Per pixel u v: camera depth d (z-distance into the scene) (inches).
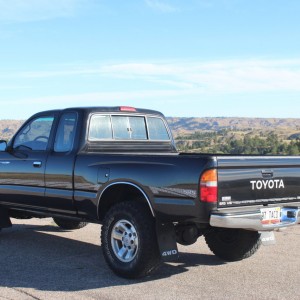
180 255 286.7
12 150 302.0
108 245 239.1
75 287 218.8
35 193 282.5
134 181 231.1
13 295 206.8
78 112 273.6
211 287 219.8
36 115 295.7
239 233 260.7
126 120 295.0
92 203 251.4
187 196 213.9
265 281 230.2
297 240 326.6
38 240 327.0
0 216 319.9
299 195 243.9
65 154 268.5
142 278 233.5
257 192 225.5
